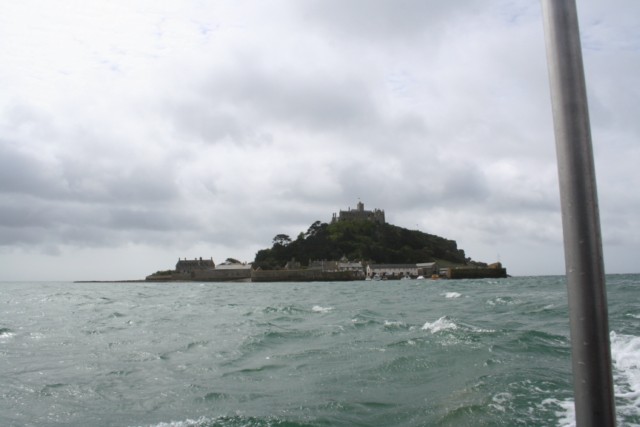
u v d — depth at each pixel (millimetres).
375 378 12469
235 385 12164
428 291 66188
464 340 17156
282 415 9641
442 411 9656
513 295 46781
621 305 29609
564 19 2541
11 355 16531
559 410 9578
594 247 2414
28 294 68312
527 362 13758
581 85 2500
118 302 47281
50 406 10719
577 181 2463
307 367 13945
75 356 16281
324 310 33312
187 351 17016
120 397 11344
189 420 9555
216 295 64125
